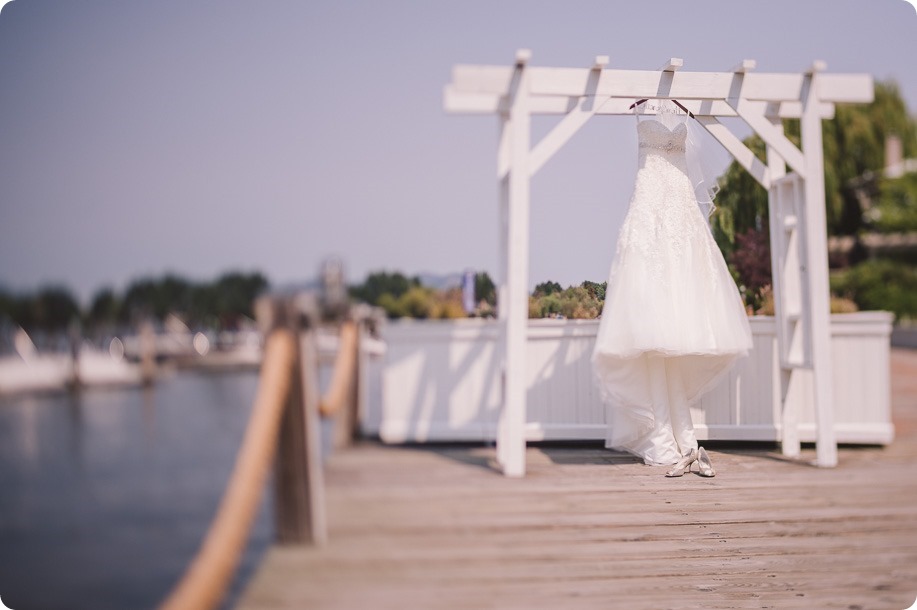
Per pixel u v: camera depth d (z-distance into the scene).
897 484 2.72
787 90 3.06
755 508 2.45
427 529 2.26
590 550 2.20
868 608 2.10
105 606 1.92
